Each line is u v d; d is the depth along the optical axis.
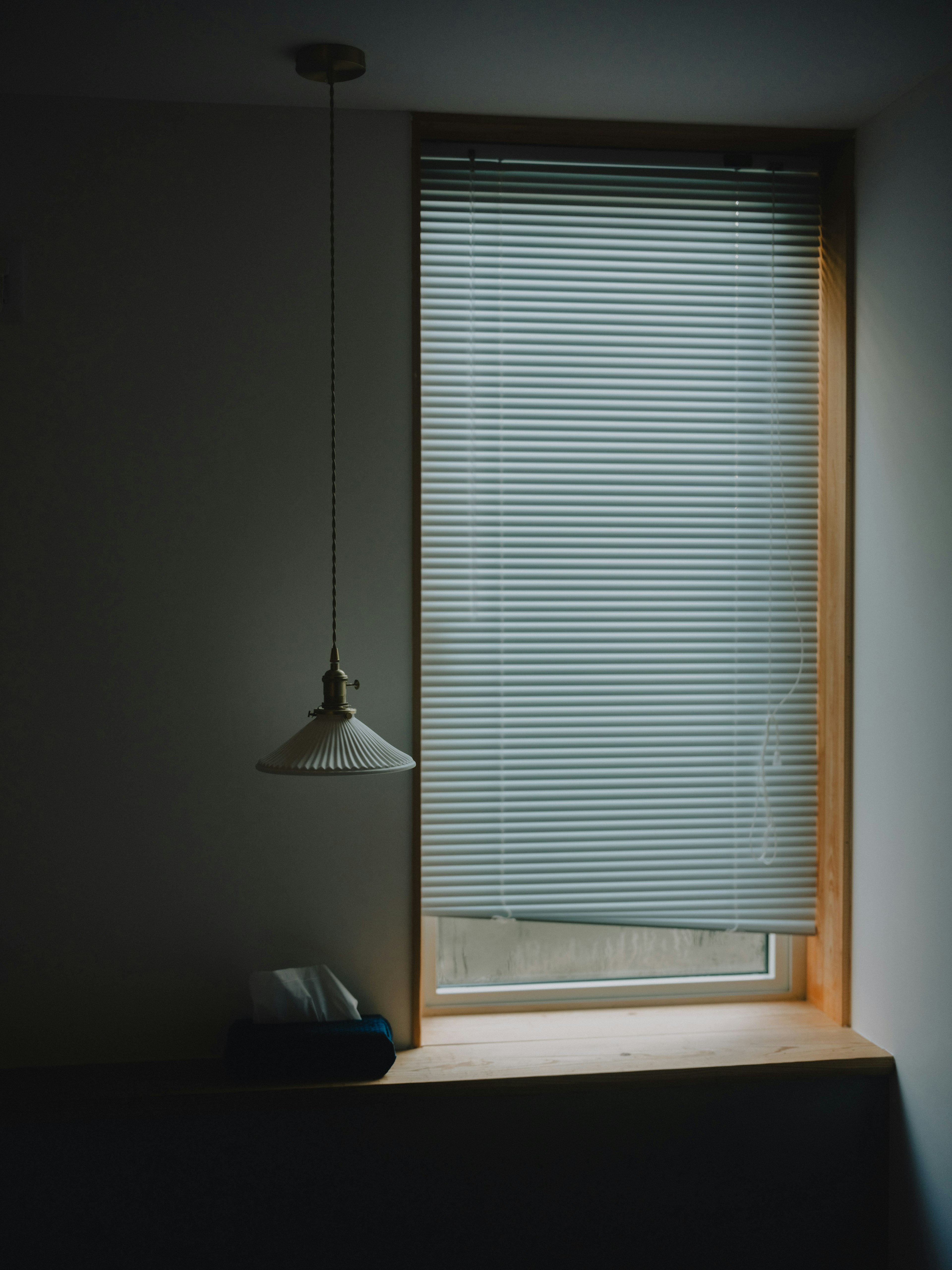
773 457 2.29
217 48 1.78
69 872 2.02
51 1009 2.02
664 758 2.25
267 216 2.05
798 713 2.30
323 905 2.09
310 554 2.08
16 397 1.98
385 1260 1.96
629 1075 1.99
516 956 2.31
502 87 1.96
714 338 2.26
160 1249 1.90
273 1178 1.92
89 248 2.00
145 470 2.02
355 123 2.06
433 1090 1.93
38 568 2.00
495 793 2.20
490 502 2.19
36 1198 1.87
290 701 2.07
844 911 2.22
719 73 1.91
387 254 2.08
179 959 2.05
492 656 2.19
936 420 1.89
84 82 1.92
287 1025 1.98
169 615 2.04
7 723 2.00
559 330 2.20
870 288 2.13
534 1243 1.99
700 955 2.37
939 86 1.89
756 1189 2.05
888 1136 2.08
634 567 2.23
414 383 2.10
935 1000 1.91
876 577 2.11
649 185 2.23
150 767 2.04
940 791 1.89
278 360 2.06
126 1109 1.87
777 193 2.28
